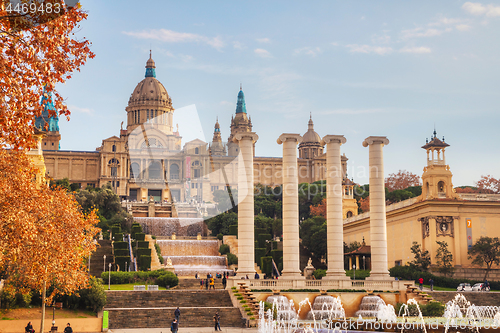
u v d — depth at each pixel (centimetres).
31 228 3491
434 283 8656
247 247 6681
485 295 7125
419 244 9631
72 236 4288
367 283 6794
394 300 6656
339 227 6962
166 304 6272
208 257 11081
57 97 2352
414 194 16000
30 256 3872
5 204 3384
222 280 8238
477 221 9425
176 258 10944
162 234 13762
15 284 4819
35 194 3741
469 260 9250
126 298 6297
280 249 11744
